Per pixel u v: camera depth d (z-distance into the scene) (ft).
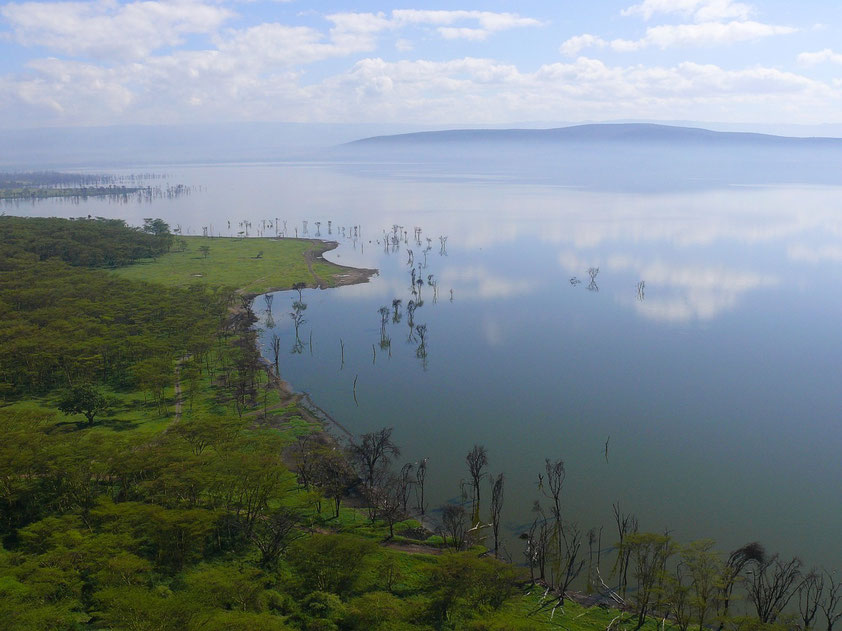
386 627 260.62
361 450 401.29
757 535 358.84
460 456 449.89
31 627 227.40
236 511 342.23
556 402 546.67
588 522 370.94
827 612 285.43
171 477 333.01
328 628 255.09
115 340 604.08
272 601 268.62
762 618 280.31
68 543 287.48
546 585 312.29
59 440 383.65
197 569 290.35
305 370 632.79
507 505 388.16
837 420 507.30
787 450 457.27
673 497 396.37
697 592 277.23
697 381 593.01
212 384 572.51
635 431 489.26
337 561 295.48
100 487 355.77
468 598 285.43
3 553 290.76
